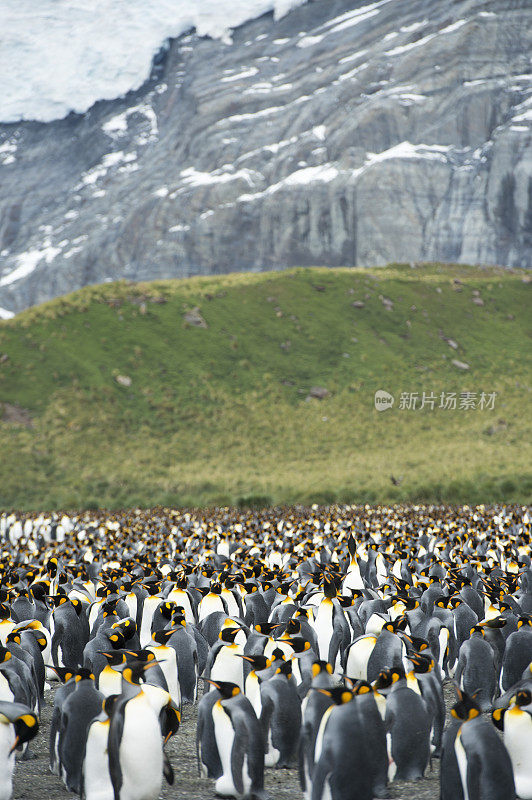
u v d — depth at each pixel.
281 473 154.88
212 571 40.88
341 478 144.75
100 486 143.38
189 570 41.75
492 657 24.52
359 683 18.09
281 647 24.83
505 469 138.75
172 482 144.75
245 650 24.80
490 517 84.38
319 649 27.88
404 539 61.75
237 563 45.88
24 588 36.03
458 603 29.89
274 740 20.55
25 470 146.25
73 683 20.39
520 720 18.02
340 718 16.47
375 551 53.41
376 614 28.27
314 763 16.88
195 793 19.31
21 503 133.00
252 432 178.50
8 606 29.64
